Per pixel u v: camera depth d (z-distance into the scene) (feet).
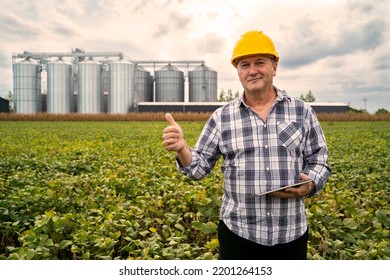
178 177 25.68
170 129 9.56
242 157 9.96
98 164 31.91
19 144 51.49
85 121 167.63
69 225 16.24
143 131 84.02
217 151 10.57
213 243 14.49
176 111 201.36
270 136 9.84
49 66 209.46
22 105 212.23
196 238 16.65
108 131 83.92
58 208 19.21
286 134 9.82
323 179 9.76
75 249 14.19
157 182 23.50
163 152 39.50
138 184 22.54
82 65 207.10
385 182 23.54
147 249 13.96
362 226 16.69
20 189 21.53
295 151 9.89
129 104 208.23
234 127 10.09
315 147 10.13
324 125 117.60
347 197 20.57
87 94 206.80
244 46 9.65
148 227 17.28
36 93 214.90
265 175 9.77
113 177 23.72
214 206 18.95
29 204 19.21
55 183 22.18
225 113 10.33
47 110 211.82
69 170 29.37
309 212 17.34
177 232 15.80
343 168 29.63
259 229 9.82
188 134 72.38
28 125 121.08
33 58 220.64
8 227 16.40
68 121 168.66
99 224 16.98
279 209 9.77
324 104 204.95
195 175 10.09
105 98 221.66
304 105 10.16
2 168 29.30
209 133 10.48
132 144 50.14
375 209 19.40
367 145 48.98
